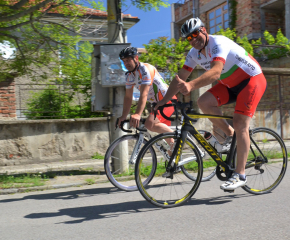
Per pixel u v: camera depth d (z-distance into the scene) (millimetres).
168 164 3209
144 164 3578
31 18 5488
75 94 6980
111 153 4250
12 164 6176
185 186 3518
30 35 6211
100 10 6027
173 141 3184
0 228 2678
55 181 4582
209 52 3055
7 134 6164
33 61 6305
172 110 4031
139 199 3510
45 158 6418
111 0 4906
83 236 2402
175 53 7090
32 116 6734
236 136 3197
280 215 2721
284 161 3734
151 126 3896
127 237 2342
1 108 6547
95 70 4891
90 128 6742
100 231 2496
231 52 3080
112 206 3254
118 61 4656
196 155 3217
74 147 6621
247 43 8617
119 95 4844
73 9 5969
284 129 8414
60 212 3107
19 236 2461
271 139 3773
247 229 2414
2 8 5281
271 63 9445
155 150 3605
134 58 3703
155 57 6789
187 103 3119
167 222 2645
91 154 6750
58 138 6508
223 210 2922
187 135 3184
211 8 14641
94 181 4531
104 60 4641
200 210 2953
